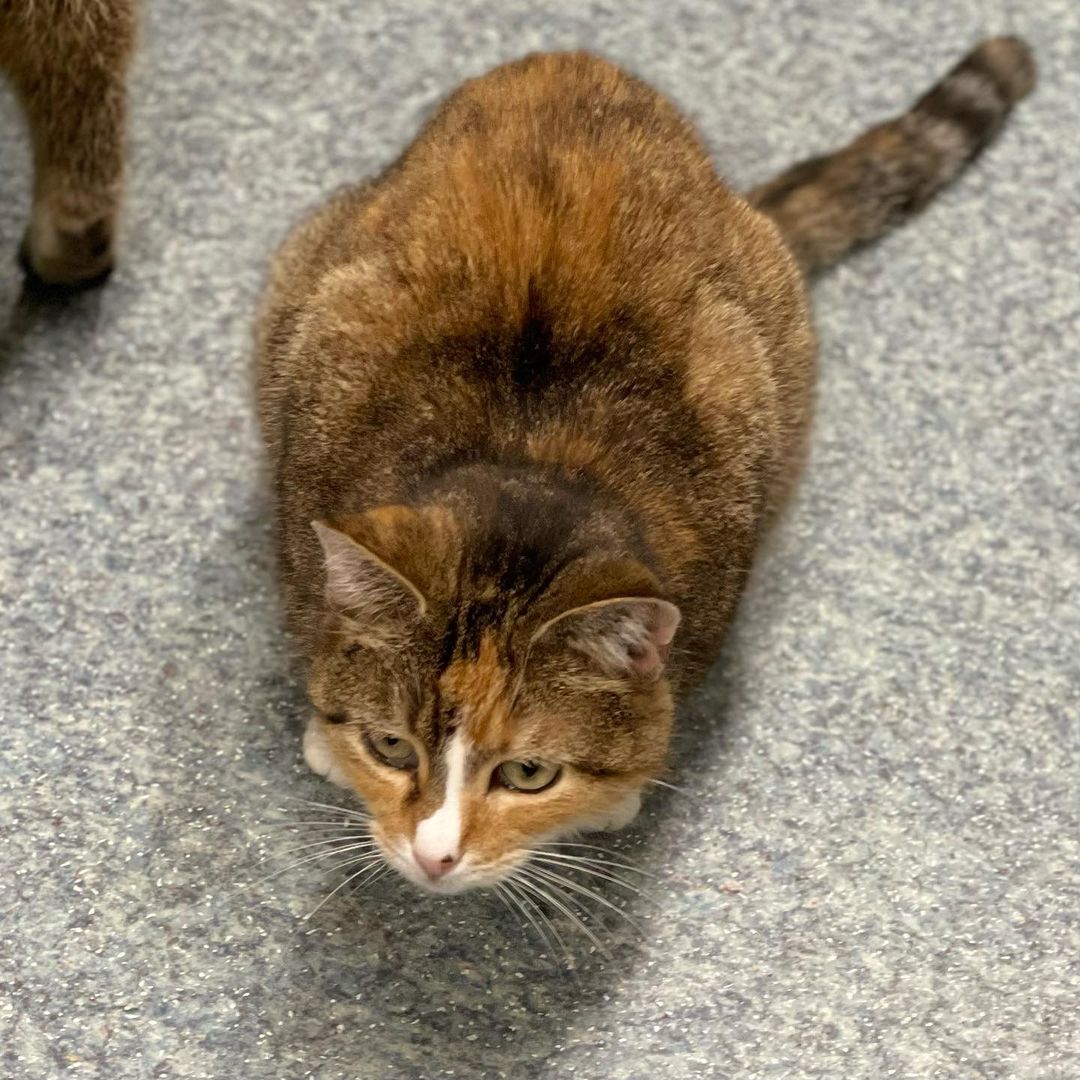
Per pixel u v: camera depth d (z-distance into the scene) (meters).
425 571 1.17
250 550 1.66
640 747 1.26
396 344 1.38
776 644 1.64
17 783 1.48
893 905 1.46
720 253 1.45
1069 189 2.01
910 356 1.86
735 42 2.13
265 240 1.90
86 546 1.64
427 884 1.25
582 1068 1.35
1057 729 1.58
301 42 2.08
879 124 1.99
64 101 1.66
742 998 1.40
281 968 1.39
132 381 1.77
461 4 2.13
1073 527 1.73
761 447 1.44
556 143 1.45
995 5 2.18
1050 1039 1.39
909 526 1.73
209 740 1.53
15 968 1.37
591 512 1.26
